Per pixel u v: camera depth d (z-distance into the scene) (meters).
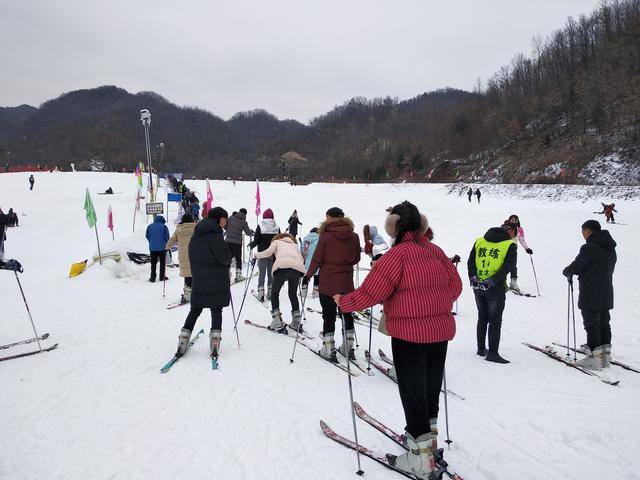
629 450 3.28
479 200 35.00
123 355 5.20
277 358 5.08
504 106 71.94
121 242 11.80
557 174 45.50
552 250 14.61
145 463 3.00
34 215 26.36
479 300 5.40
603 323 5.12
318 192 41.06
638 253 13.73
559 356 5.40
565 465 3.08
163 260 10.24
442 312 2.82
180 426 3.51
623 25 67.12
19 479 2.83
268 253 6.17
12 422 3.58
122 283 10.09
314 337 5.96
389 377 4.54
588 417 3.82
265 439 3.31
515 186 40.84
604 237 5.00
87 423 3.56
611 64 58.53
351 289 4.93
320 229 4.94
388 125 120.62
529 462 3.11
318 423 3.59
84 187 39.91
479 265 5.27
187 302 7.93
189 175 111.50
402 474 2.90
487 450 3.26
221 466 2.96
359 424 3.59
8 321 6.93
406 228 2.91
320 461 3.04
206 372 4.63
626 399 4.21
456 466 3.03
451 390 4.40
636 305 8.05
